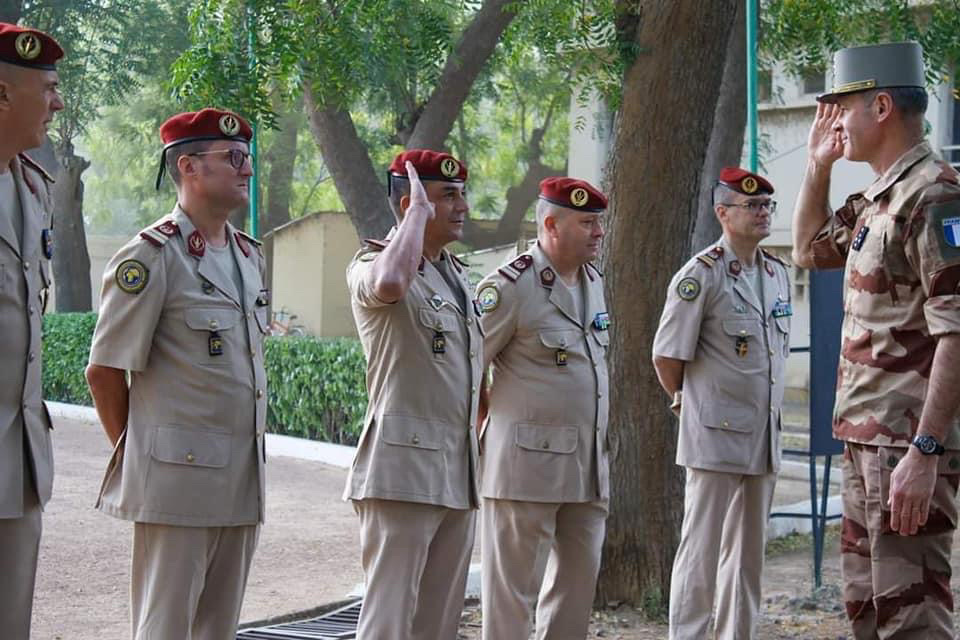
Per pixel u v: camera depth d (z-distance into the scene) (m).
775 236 20.62
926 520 4.13
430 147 15.05
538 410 5.97
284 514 10.99
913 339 4.27
